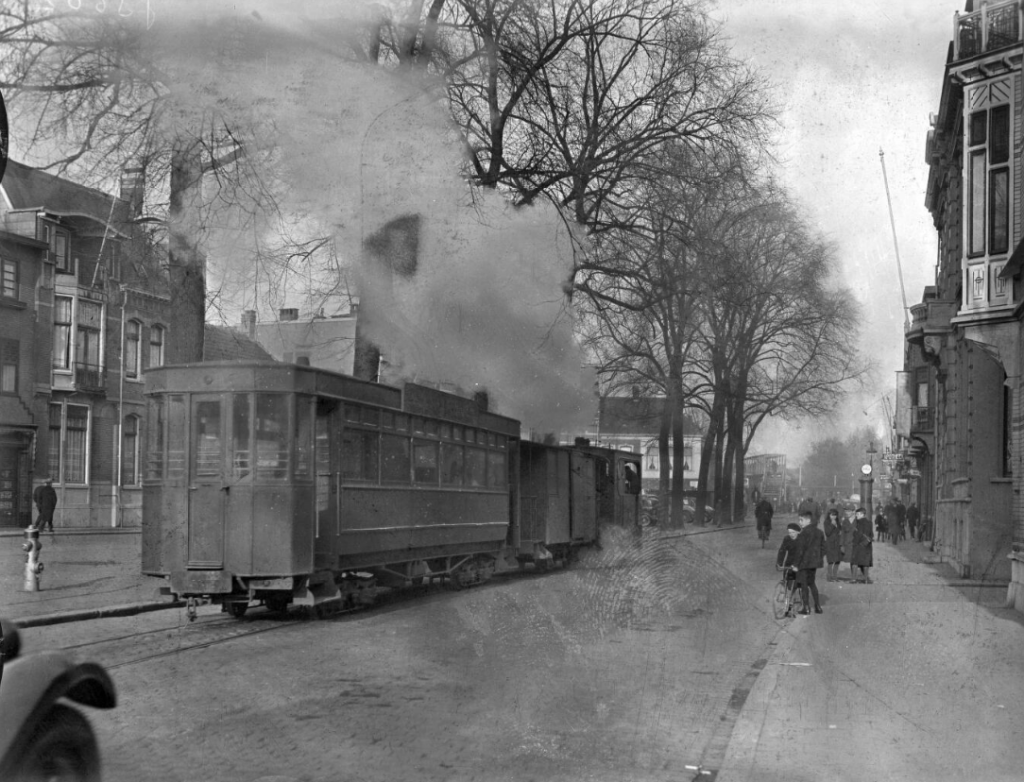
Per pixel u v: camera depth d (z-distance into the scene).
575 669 10.32
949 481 28.97
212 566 13.85
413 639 12.16
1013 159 21.48
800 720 8.18
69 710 5.15
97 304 44.62
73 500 43.50
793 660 11.21
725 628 13.28
